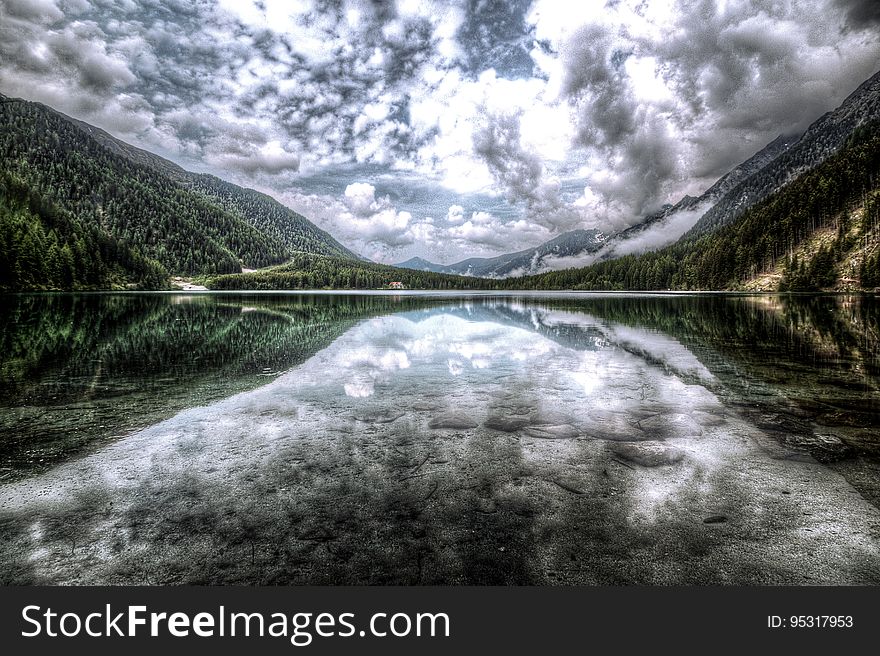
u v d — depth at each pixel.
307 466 4.58
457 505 3.71
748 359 11.11
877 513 3.52
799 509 3.60
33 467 4.62
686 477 4.23
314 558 3.03
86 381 8.96
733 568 2.89
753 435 5.44
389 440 5.38
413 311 34.25
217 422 6.18
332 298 69.75
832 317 24.08
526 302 52.25
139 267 124.94
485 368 10.24
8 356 12.32
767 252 119.50
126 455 4.93
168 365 10.77
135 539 3.27
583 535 3.25
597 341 15.18
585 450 4.99
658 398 7.37
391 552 3.08
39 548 3.17
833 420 6.02
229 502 3.81
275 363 11.03
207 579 2.89
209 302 52.75
